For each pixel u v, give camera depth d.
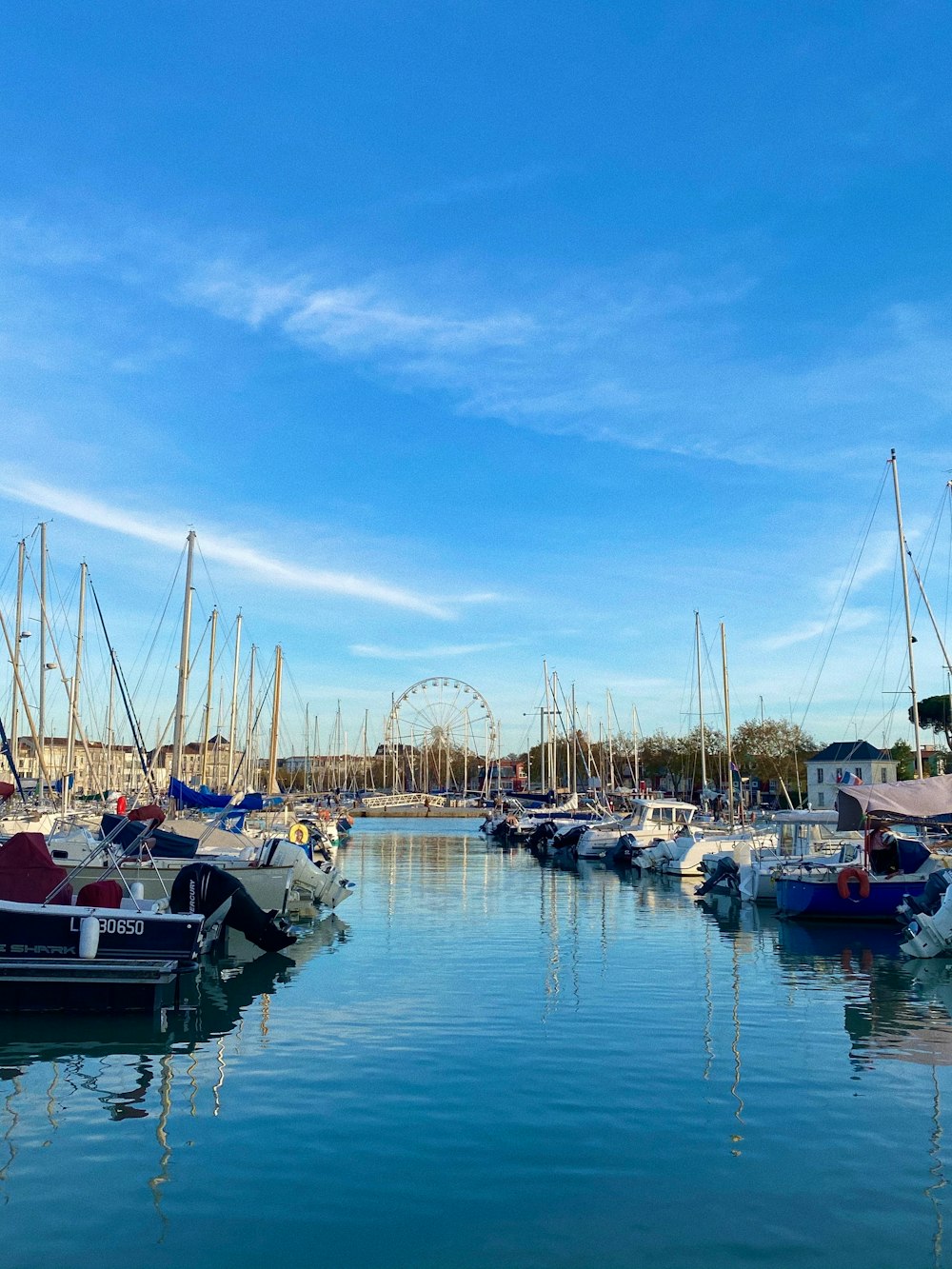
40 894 17.86
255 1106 12.95
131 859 25.53
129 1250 9.16
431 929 29.52
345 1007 18.59
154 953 17.45
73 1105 12.93
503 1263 8.97
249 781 76.88
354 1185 10.58
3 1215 9.82
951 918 24.39
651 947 26.12
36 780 50.16
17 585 48.25
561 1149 11.59
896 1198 10.37
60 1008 17.34
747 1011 18.44
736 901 37.12
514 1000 19.33
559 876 49.56
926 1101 13.30
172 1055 15.26
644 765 122.56
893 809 28.38
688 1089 13.77
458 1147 11.62
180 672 43.91
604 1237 9.48
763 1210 10.06
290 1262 8.96
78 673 51.66
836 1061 15.18
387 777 170.88
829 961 24.16
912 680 41.09
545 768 131.50
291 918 31.86
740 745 108.19
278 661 79.56
